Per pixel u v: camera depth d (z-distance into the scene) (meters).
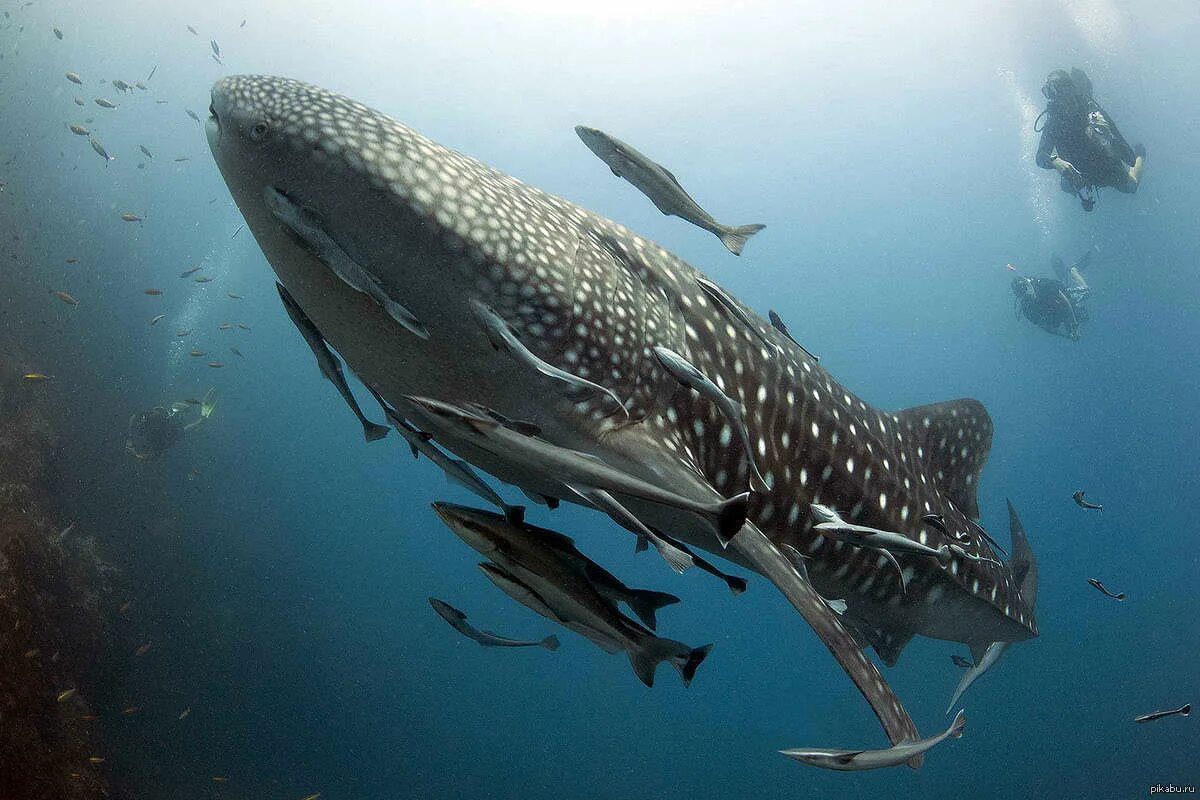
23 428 17.72
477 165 2.77
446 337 2.51
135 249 39.97
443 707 31.89
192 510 27.23
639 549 3.27
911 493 4.38
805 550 3.89
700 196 52.53
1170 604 41.53
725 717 42.09
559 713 37.09
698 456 3.27
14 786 9.90
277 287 2.53
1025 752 32.03
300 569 32.03
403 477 43.97
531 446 1.86
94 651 14.59
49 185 32.62
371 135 2.34
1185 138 47.44
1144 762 29.39
